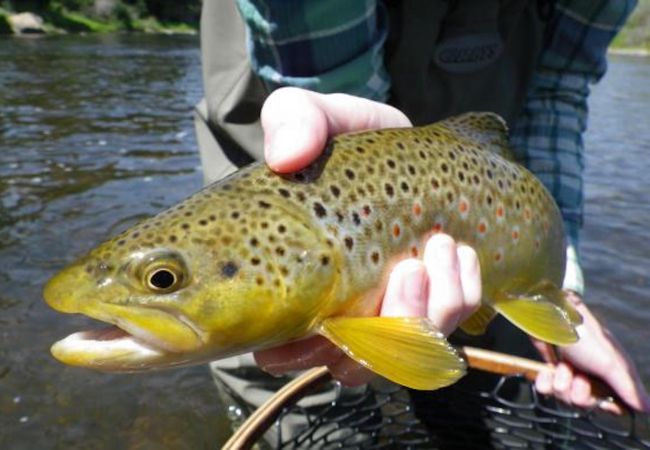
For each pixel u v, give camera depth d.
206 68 0.39
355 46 0.32
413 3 0.36
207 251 0.21
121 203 0.80
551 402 0.37
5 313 0.54
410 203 0.23
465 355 0.37
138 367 0.21
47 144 1.08
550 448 0.36
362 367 0.25
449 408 0.39
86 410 0.44
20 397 0.45
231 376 0.41
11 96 1.53
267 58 0.32
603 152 1.17
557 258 0.30
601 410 0.36
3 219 0.73
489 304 0.27
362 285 0.22
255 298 0.21
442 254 0.23
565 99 0.43
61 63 2.29
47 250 0.66
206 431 0.43
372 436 0.38
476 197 0.25
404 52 0.36
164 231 0.21
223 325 0.21
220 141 0.40
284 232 0.21
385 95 0.35
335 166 0.23
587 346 0.36
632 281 0.64
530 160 0.42
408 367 0.21
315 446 0.38
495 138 0.28
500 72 0.39
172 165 0.98
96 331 0.21
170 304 0.20
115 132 1.20
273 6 0.30
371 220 0.23
